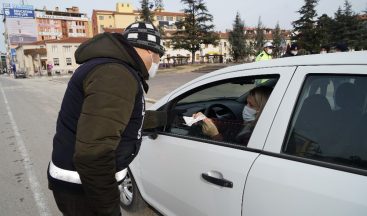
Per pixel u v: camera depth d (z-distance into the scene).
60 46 57.12
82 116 1.33
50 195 3.85
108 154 1.32
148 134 2.47
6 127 8.27
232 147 1.94
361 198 1.32
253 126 1.90
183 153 2.23
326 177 1.46
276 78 1.84
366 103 1.52
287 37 68.00
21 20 84.38
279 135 1.69
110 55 1.42
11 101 14.88
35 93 18.58
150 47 1.62
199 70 31.83
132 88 1.40
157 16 77.31
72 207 1.59
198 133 2.28
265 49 9.03
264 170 1.66
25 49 63.50
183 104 2.75
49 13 90.81
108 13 75.94
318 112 1.64
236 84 2.35
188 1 42.53
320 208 1.42
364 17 57.34
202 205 2.05
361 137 1.49
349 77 1.55
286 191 1.55
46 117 9.55
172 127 2.51
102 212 1.47
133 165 2.84
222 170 1.89
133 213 3.15
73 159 1.36
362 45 46.25
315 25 45.66
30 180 4.34
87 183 1.37
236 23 53.06
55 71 57.09
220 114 2.74
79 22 93.75
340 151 1.51
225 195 1.86
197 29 42.78
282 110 1.71
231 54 54.44
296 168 1.57
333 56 1.68
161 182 2.47
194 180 2.11
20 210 3.50
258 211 1.66
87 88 1.36
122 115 1.34
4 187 4.13
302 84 1.69
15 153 5.68
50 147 5.99
